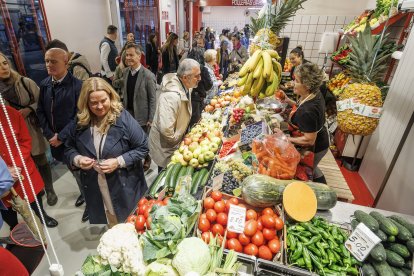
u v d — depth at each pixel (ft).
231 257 3.64
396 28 11.28
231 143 7.09
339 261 3.85
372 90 5.75
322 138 7.40
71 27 16.58
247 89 6.25
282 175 4.90
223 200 4.49
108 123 6.00
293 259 3.81
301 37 16.33
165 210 3.94
